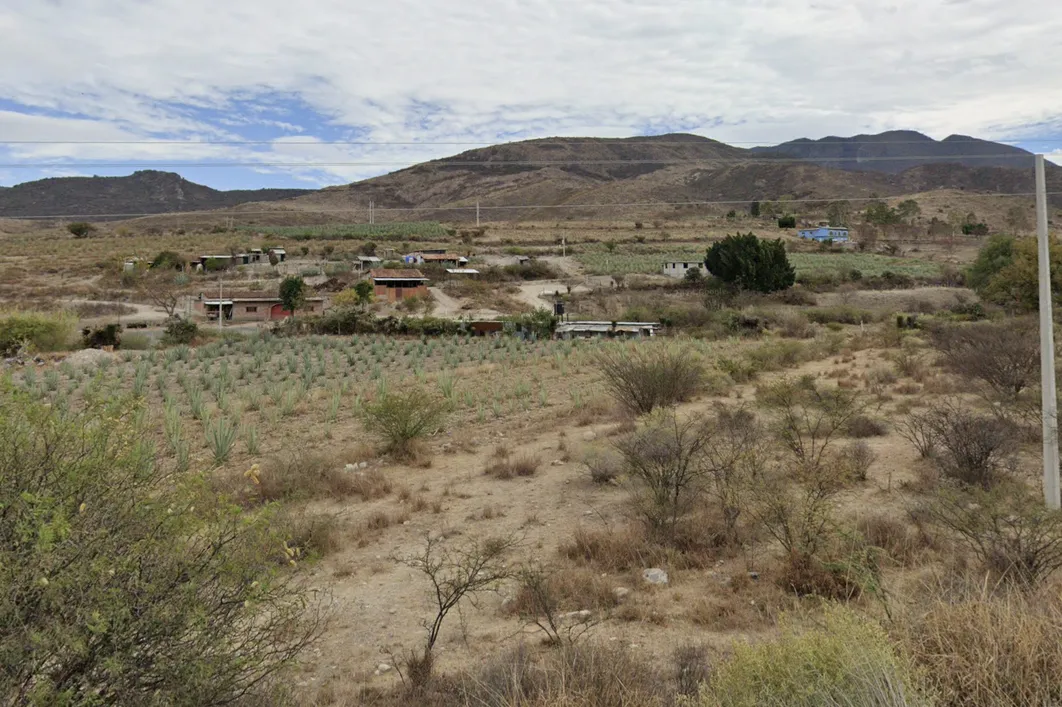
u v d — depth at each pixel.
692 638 6.86
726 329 57.91
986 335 23.73
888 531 9.05
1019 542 7.34
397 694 6.16
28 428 4.15
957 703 4.42
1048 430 9.66
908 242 150.12
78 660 3.73
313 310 81.69
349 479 14.48
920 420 14.73
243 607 4.50
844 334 46.97
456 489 14.09
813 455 12.72
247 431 19.06
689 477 10.85
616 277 98.19
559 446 17.30
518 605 8.06
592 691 5.14
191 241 143.00
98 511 4.11
